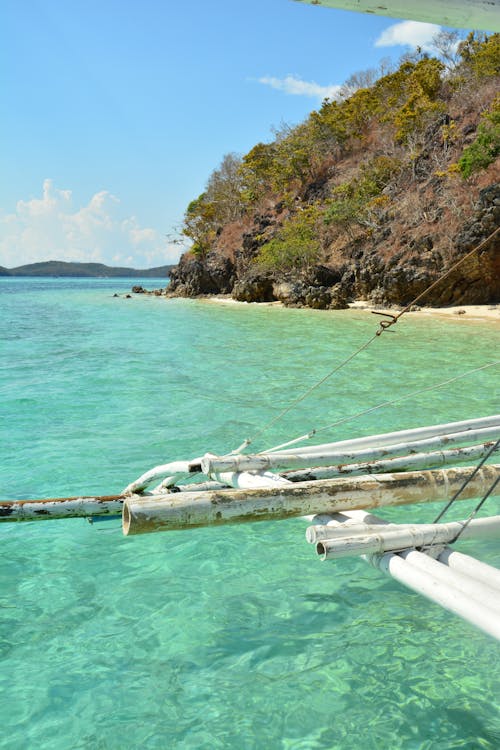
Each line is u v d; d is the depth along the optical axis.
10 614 4.88
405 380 15.09
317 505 3.97
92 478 7.98
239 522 3.79
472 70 61.72
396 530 3.60
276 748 3.44
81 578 5.50
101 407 12.23
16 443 9.59
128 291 101.75
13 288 119.75
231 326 32.78
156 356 20.36
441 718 3.64
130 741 3.51
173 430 10.41
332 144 73.31
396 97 68.25
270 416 11.38
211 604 5.02
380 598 5.08
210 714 3.72
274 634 4.56
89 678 4.07
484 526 3.73
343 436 9.86
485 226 39.81
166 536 6.43
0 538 6.39
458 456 5.50
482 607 2.89
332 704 3.78
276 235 65.62
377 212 53.19
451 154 51.66
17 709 3.78
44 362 18.92
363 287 48.28
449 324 31.66
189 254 82.69
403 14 2.60
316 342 24.42
